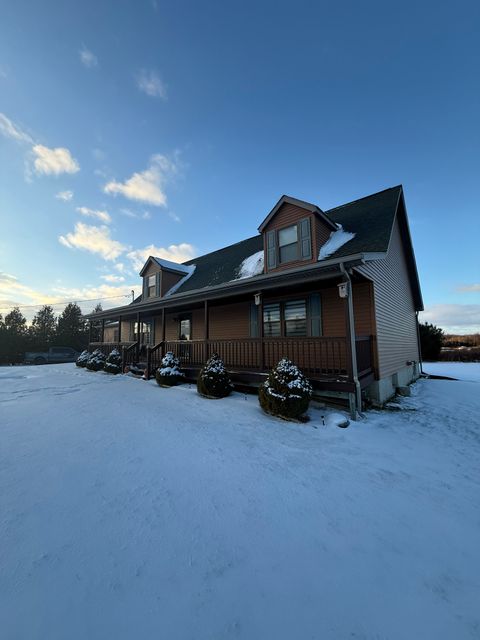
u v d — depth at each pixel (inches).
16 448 161.0
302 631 61.7
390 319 361.1
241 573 77.1
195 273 569.3
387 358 333.4
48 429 194.7
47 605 65.5
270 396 226.1
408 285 494.0
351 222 366.9
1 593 68.2
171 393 317.7
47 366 717.3
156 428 197.8
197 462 146.3
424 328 856.3
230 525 97.9
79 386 369.4
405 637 61.2
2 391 336.5
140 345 543.2
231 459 150.9
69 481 124.9
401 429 214.8
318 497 117.6
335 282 311.1
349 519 103.6
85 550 83.8
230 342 355.3
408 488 127.5
